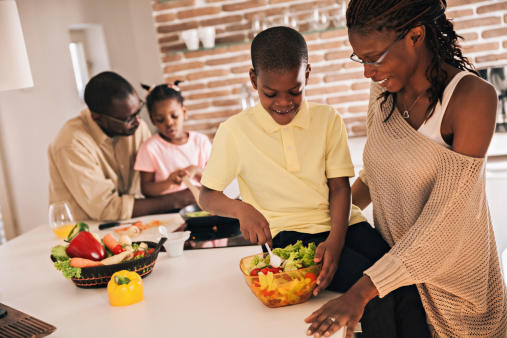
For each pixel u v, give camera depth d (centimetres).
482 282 121
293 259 119
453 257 114
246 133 141
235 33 357
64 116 378
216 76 365
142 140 275
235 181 304
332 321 100
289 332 106
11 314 124
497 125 304
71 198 237
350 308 103
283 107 130
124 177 263
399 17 106
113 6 363
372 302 119
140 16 362
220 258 155
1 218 398
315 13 329
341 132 144
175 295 131
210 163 143
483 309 123
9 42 176
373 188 133
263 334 107
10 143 389
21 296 144
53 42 366
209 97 369
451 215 112
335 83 352
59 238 202
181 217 192
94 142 243
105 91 231
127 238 155
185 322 116
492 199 272
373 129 131
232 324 112
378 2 106
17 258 181
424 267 111
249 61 358
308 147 140
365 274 110
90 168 231
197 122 374
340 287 123
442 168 114
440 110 114
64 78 372
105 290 141
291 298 116
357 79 349
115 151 258
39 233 214
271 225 140
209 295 129
